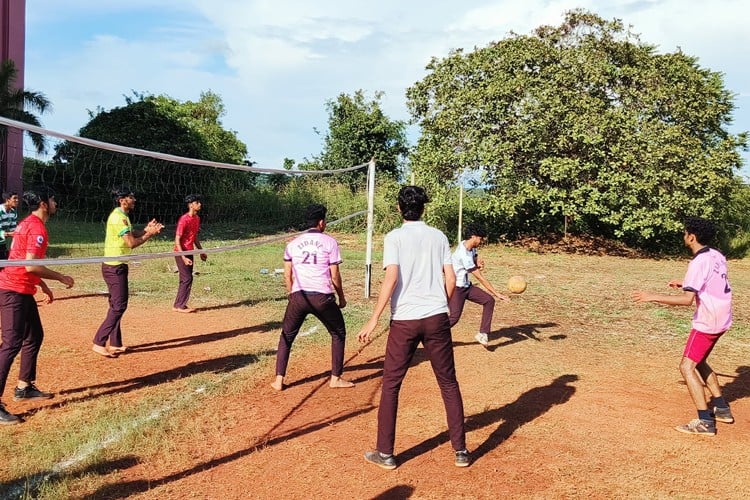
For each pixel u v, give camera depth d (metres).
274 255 15.77
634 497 3.77
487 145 18.69
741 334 8.59
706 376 5.13
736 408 5.50
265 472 3.94
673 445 4.59
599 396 5.68
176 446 4.28
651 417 5.18
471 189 20.03
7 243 9.33
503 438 4.62
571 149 18.50
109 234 6.30
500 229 21.44
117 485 3.69
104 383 5.63
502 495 3.74
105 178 15.43
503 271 14.95
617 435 4.75
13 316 4.61
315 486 3.78
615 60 19.84
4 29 21.25
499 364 6.68
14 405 4.99
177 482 3.76
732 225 21.53
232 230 20.27
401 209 4.20
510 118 18.75
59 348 6.74
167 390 5.46
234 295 10.34
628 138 17.61
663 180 17.88
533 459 4.27
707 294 4.75
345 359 6.72
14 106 21.00
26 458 3.97
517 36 19.69
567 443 4.56
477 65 19.36
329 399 5.37
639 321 9.29
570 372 6.45
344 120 28.55
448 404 4.09
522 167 19.34
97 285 10.88
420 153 20.23
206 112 34.41
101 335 6.44
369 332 3.96
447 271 4.16
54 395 5.26
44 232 4.82
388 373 4.03
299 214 22.17
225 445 4.33
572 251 19.78
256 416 4.91
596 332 8.48
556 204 18.16
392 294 4.09
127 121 22.59
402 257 4.01
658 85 18.72
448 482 3.88
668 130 17.73
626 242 20.84
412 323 3.95
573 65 18.59
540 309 10.08
